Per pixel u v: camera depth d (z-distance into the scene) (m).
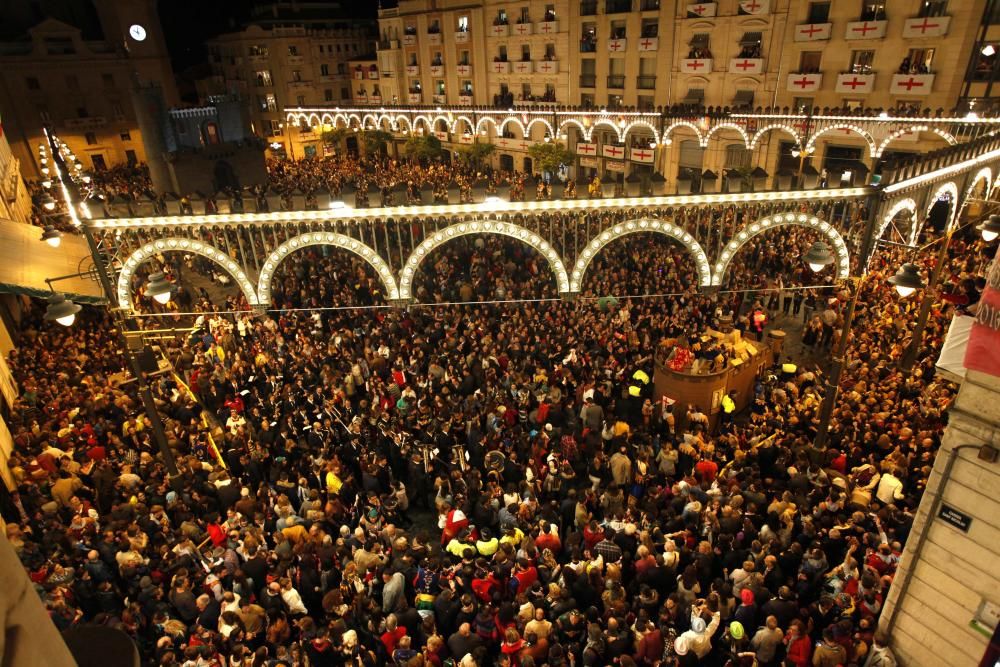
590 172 43.97
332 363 16.92
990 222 14.26
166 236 12.75
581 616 8.70
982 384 7.23
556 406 14.34
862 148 29.80
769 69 32.75
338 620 8.70
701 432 13.17
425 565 9.62
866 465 11.41
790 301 21.31
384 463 12.52
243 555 10.22
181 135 46.50
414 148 46.69
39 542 11.12
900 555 9.25
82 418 14.62
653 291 19.12
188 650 8.18
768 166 33.41
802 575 9.24
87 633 2.34
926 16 26.80
